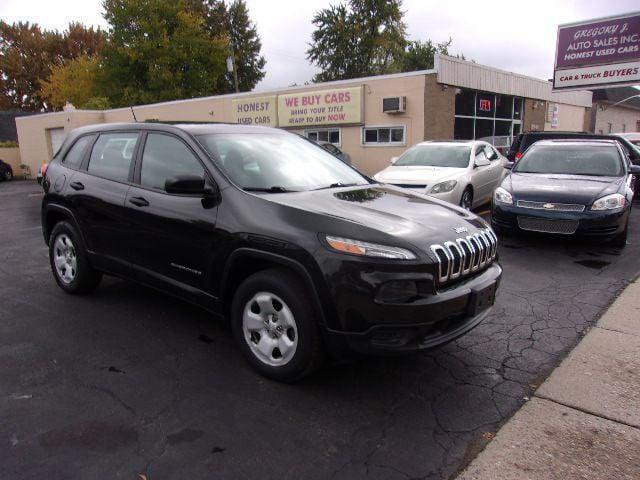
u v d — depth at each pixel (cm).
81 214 460
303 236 304
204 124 429
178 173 386
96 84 3675
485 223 377
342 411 302
